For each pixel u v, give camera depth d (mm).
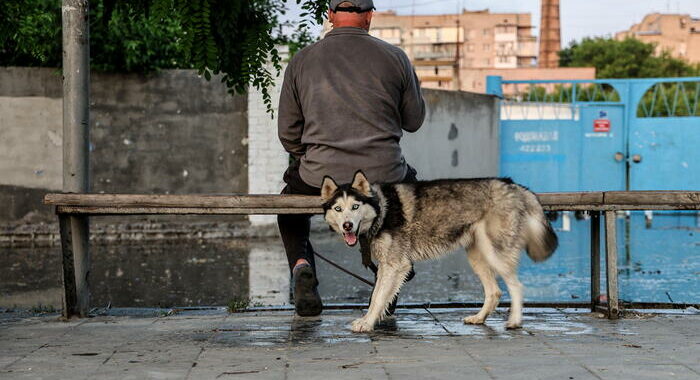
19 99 13781
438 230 4992
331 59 5141
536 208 5137
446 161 17672
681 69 61875
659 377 3523
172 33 14164
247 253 11758
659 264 10234
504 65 104562
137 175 14242
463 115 18062
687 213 19172
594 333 4758
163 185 14297
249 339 4621
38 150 13820
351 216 4715
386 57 5160
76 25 5863
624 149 18453
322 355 4098
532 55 106062
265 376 3602
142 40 13859
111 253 11727
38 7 12812
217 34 6203
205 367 3820
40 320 5500
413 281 9023
